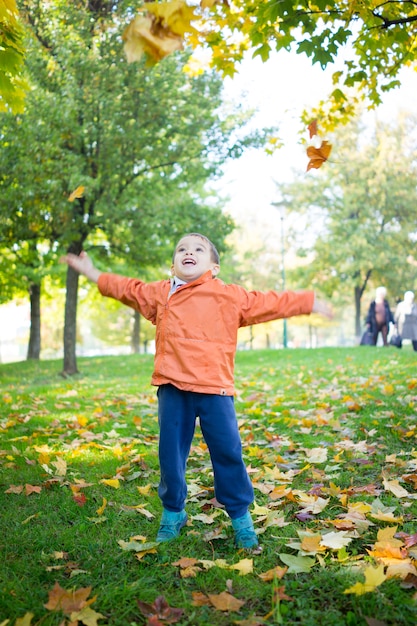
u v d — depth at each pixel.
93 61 11.26
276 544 2.79
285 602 2.25
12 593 2.32
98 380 11.72
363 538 2.80
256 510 3.16
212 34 5.71
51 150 11.32
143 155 13.00
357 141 28.36
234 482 2.82
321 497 3.39
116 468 4.08
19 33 3.62
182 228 14.36
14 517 3.19
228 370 2.87
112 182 12.99
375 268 27.58
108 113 11.83
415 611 2.11
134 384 10.02
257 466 4.18
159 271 22.27
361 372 9.41
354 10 4.48
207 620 2.14
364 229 27.05
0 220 12.13
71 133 11.82
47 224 13.05
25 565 2.58
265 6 4.37
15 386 11.20
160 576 2.48
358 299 29.20
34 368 16.45
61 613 2.16
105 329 37.62
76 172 11.44
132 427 5.72
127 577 2.48
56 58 11.77
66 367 14.04
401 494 3.31
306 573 2.48
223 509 3.30
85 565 2.60
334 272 28.70
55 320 38.50
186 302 2.89
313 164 3.17
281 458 4.23
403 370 9.05
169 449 2.84
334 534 2.74
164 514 2.93
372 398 6.35
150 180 14.53
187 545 2.83
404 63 5.91
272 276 39.09
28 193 11.38
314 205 28.31
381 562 2.47
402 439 4.57
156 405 7.13
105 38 11.39
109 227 13.41
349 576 2.38
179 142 13.74
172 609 2.18
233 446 2.80
